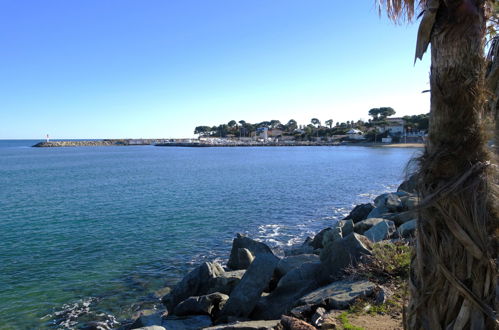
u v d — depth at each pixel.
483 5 2.85
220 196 29.09
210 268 9.64
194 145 180.38
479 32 2.79
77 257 14.40
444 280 2.83
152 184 37.75
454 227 2.78
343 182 38.03
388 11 3.65
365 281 6.66
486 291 2.76
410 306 3.10
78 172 53.47
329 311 5.93
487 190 2.81
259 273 7.80
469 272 2.76
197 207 24.53
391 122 146.38
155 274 12.60
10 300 10.59
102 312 9.91
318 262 8.34
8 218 21.73
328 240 11.99
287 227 19.17
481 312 2.74
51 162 78.56
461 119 2.80
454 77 2.76
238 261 11.77
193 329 7.28
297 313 6.00
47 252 15.02
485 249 2.74
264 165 61.53
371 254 7.24
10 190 34.44
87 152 136.25
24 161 82.81
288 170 51.84
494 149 2.92
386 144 126.88
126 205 25.75
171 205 25.44
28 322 9.41
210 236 17.39
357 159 73.12
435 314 2.87
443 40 2.77
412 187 3.05
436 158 2.85
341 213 22.77
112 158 93.25
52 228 19.12
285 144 158.88
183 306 8.21
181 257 14.39
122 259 14.16
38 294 11.00
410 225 10.34
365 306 5.86
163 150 148.12
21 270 12.96
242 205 25.17
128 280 12.06
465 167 2.81
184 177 44.22
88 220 20.95
